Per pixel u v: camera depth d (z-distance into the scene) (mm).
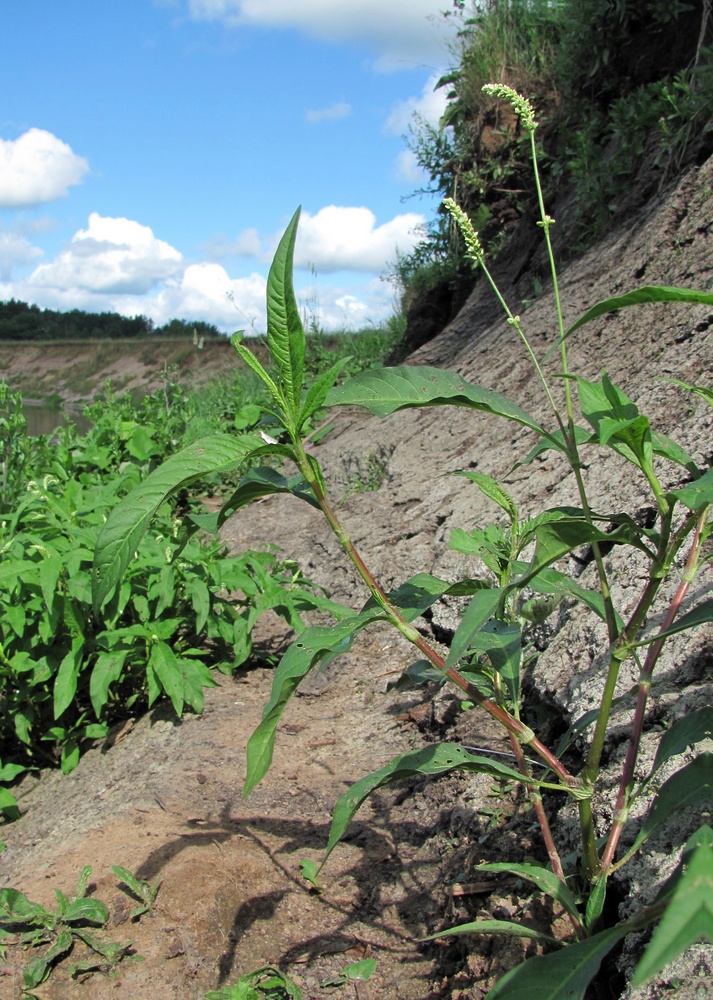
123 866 2367
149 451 7125
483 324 7410
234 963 2066
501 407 1481
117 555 1269
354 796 1552
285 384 1324
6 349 37469
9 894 2248
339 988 1959
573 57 6730
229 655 4031
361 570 1488
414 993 1901
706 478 1323
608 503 3102
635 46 6340
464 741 2770
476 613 1197
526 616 1874
